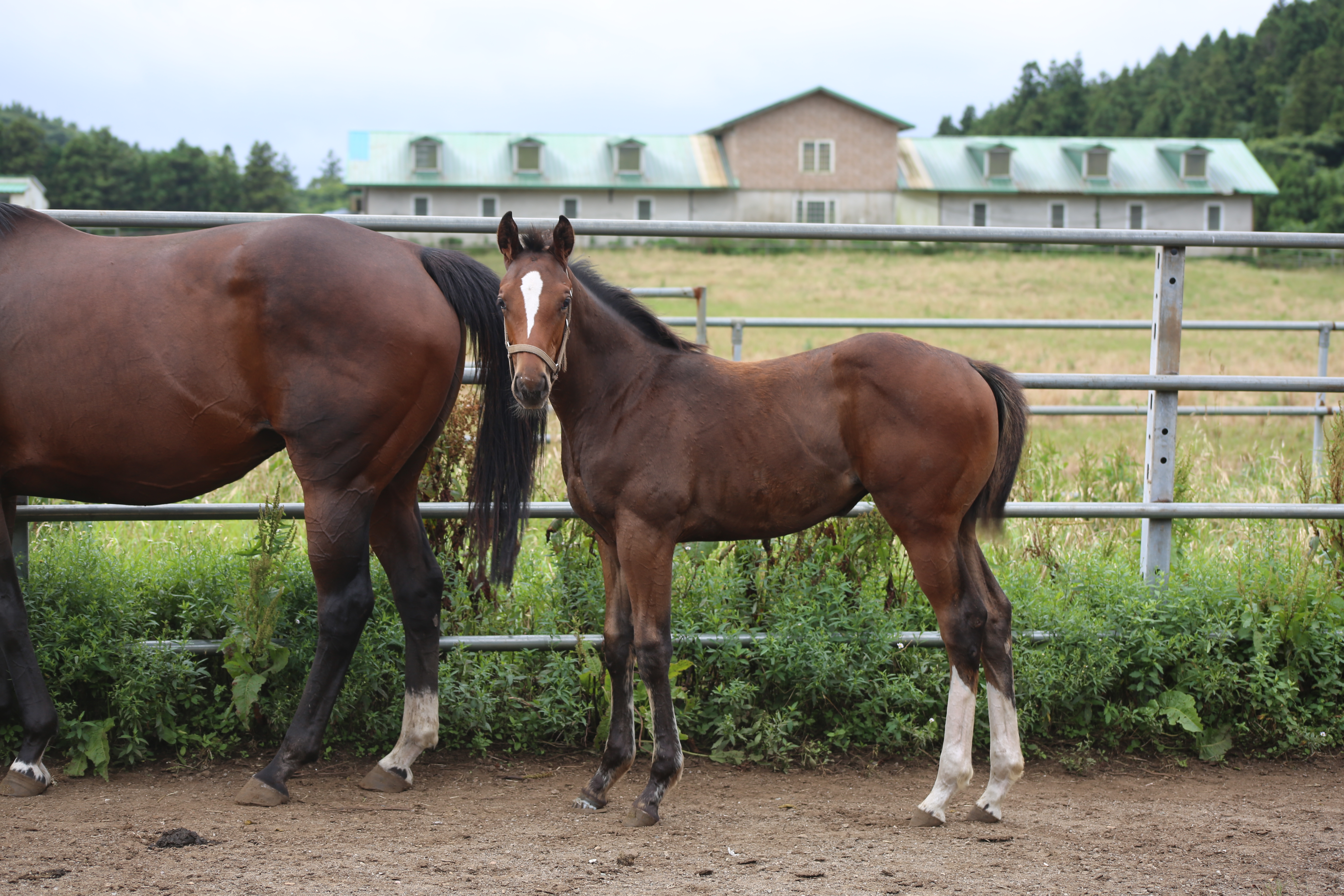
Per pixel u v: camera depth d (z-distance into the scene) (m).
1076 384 4.49
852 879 2.95
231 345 3.58
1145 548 4.77
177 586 4.52
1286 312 30.41
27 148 77.62
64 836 3.24
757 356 20.00
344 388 3.56
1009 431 3.62
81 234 3.79
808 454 3.59
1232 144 59.78
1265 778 4.12
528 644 4.33
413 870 2.99
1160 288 4.59
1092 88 116.00
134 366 3.55
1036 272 41.06
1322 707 4.40
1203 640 4.38
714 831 3.40
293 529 4.18
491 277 3.95
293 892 2.80
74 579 4.28
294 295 3.54
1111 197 56.78
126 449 3.63
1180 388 4.53
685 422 3.57
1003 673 3.59
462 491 4.73
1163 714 4.30
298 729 3.66
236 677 3.99
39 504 4.67
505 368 3.94
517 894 2.81
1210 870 3.05
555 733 4.37
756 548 4.71
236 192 82.06
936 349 3.60
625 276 38.25
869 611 4.41
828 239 4.48
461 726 4.20
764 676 4.34
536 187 53.41
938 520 3.49
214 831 3.31
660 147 57.00
